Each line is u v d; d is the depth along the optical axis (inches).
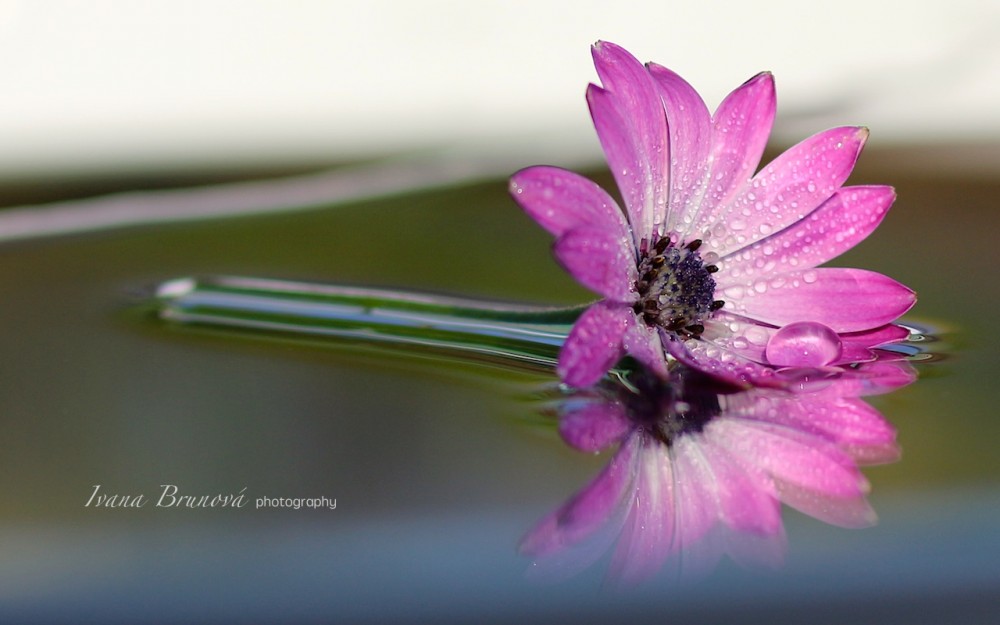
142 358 27.3
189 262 29.7
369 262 29.6
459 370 26.9
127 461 25.9
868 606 24.5
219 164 36.2
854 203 26.8
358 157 36.7
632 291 26.3
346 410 26.3
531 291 28.5
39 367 27.2
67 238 30.3
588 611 24.5
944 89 36.8
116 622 24.5
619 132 26.0
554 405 26.3
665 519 25.0
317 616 24.5
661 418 26.1
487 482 25.4
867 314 26.7
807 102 37.4
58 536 25.1
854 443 25.8
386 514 25.2
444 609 24.5
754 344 26.7
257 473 25.7
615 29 41.1
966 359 27.0
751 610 24.4
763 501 25.2
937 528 25.0
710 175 26.7
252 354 27.3
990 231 30.0
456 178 32.7
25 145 39.4
